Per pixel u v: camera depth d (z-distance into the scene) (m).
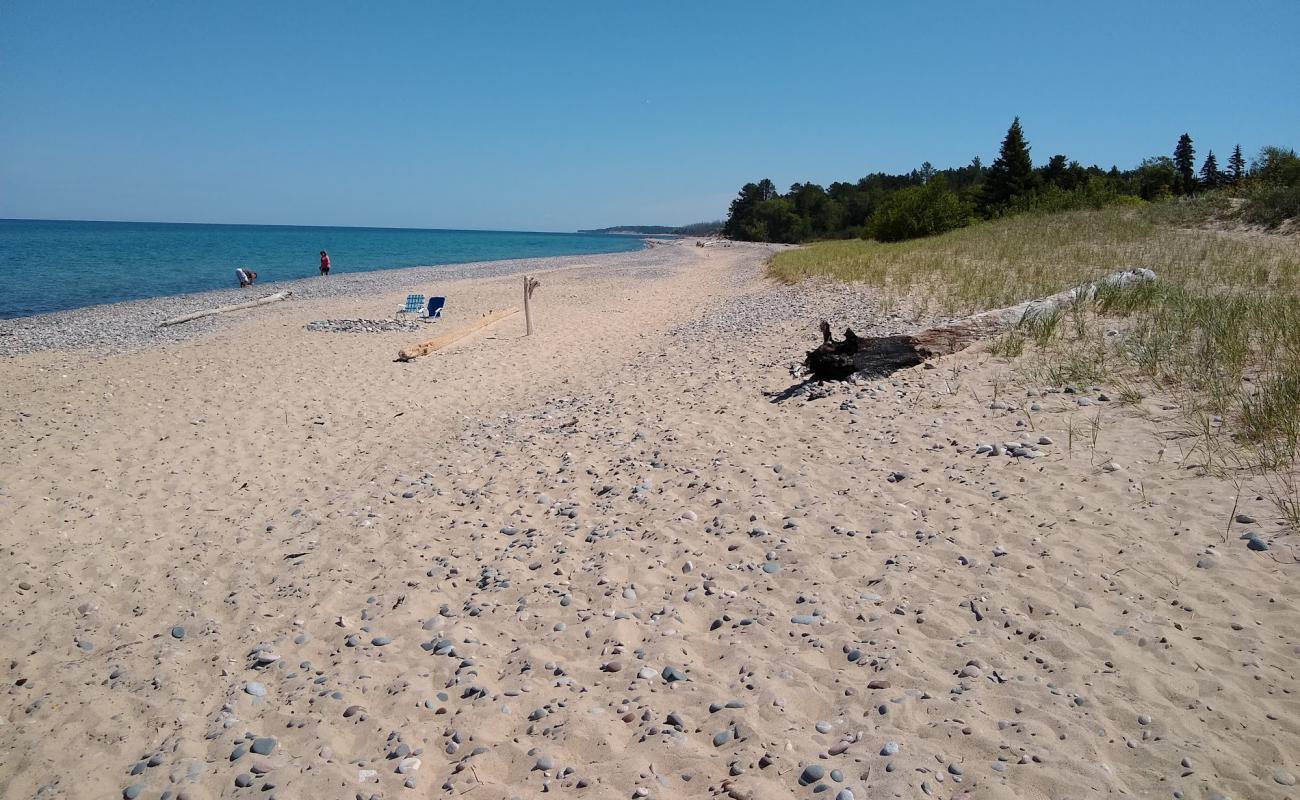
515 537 6.36
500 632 4.86
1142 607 3.98
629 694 4.00
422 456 8.97
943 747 3.23
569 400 11.01
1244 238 19.34
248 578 6.06
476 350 15.62
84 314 23.36
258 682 4.57
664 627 4.63
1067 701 3.40
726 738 3.53
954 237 28.94
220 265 48.06
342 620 5.20
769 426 8.12
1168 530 4.64
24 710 4.50
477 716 3.96
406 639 4.89
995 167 49.28
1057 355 8.52
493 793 3.39
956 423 7.11
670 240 151.50
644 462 7.70
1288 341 7.44
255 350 15.94
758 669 4.04
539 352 15.36
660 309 21.91
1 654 5.15
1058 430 6.50
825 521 5.68
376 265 51.06
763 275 28.41
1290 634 3.57
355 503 7.54
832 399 8.55
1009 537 4.93
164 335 18.50
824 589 4.76
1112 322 9.64
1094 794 2.85
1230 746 3.00
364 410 11.16
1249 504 4.72
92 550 6.71
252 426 10.41
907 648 4.00
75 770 3.90
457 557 6.09
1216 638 3.64
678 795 3.22
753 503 6.21
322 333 17.97
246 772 3.70
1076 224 25.19
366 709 4.17
